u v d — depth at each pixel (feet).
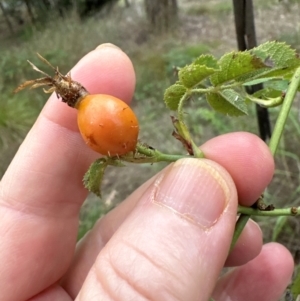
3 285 0.24
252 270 0.27
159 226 0.17
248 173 0.19
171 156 0.17
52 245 0.25
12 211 0.24
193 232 0.16
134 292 0.16
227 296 0.28
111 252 0.17
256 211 0.18
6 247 0.24
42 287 0.25
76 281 0.27
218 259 0.17
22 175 0.24
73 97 0.15
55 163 0.24
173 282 0.16
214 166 0.17
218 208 0.17
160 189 0.17
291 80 0.17
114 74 0.23
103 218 0.28
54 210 0.25
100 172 0.16
